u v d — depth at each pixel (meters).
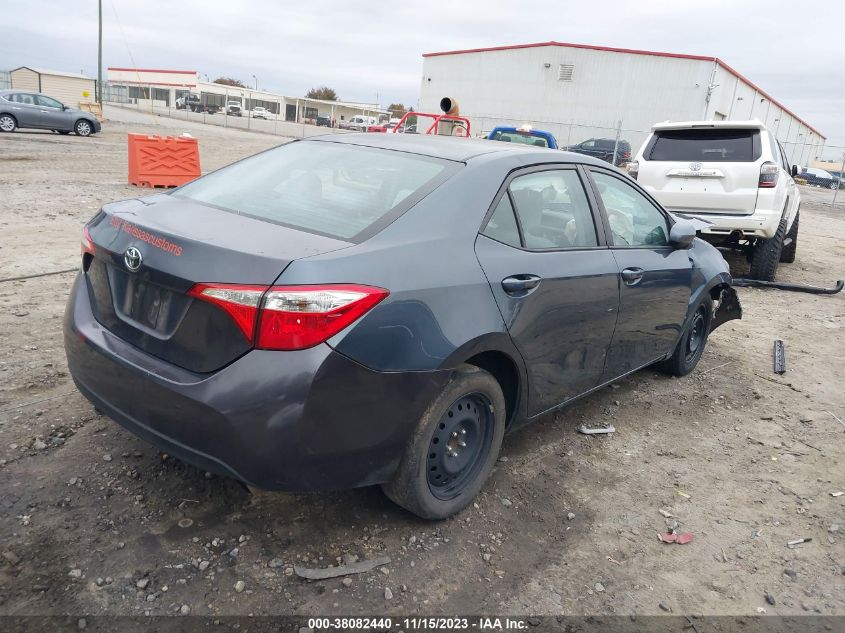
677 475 3.54
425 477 2.67
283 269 2.19
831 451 3.95
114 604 2.27
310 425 2.23
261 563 2.53
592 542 2.90
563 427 3.99
